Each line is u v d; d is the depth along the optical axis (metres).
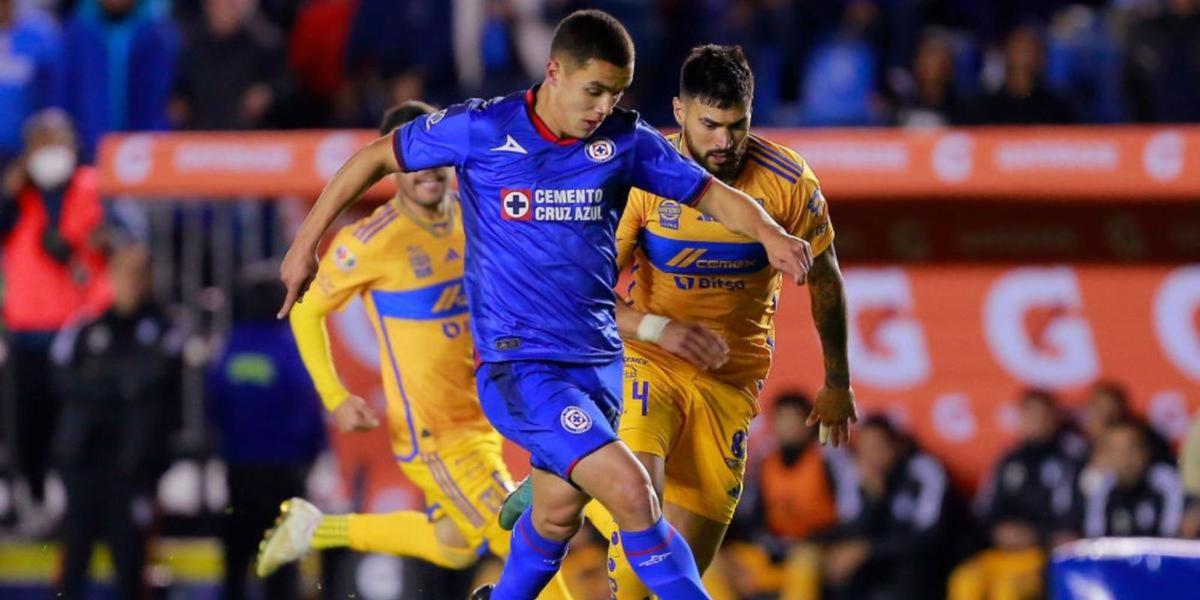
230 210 38.44
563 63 19.33
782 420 35.41
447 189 25.08
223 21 44.03
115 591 36.53
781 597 35.03
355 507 36.59
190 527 38.62
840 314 23.03
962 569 35.50
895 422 36.91
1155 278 36.53
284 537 27.30
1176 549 18.52
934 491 35.44
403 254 25.39
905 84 43.56
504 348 20.14
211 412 35.94
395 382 25.89
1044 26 47.59
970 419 36.84
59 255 38.94
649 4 46.16
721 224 21.98
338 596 35.47
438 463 25.86
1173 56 42.97
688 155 21.59
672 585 19.77
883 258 36.91
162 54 45.56
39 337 39.09
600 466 19.53
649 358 22.86
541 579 20.95
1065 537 34.75
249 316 36.03
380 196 35.31
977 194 35.81
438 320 25.50
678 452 23.03
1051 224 36.62
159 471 36.69
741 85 20.97
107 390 36.28
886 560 35.19
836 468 35.47
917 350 36.94
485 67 45.28
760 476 35.78
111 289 37.03
